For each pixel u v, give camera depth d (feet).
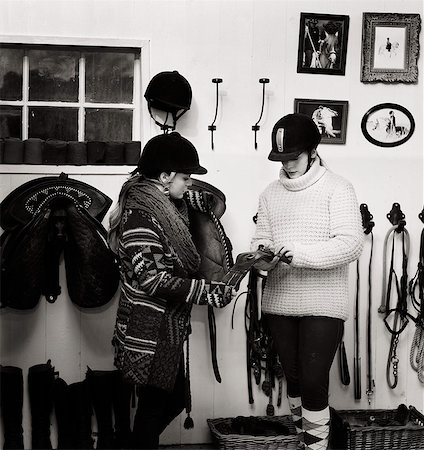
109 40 10.90
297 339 9.16
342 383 11.61
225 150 11.20
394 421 11.13
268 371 11.26
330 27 11.28
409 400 11.78
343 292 8.93
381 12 11.37
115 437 10.77
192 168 8.36
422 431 10.43
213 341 11.00
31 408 10.76
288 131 8.70
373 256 11.59
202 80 11.12
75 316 11.02
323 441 8.80
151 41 11.00
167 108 10.90
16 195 10.59
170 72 10.75
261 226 9.44
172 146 8.32
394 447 10.43
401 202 11.57
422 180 11.59
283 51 11.25
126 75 11.41
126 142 11.00
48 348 10.98
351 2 11.34
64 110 11.33
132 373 8.02
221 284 8.17
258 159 11.27
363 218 11.39
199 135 11.16
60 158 10.87
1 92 11.17
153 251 7.91
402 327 11.49
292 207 8.96
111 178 11.01
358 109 11.44
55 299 10.92
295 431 10.85
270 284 9.25
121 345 8.36
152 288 7.88
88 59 11.34
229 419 11.09
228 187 11.23
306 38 11.26
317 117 11.34
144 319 8.09
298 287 8.88
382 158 11.51
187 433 11.27
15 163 10.78
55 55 11.28
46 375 10.66
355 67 11.41
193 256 8.44
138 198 8.16
